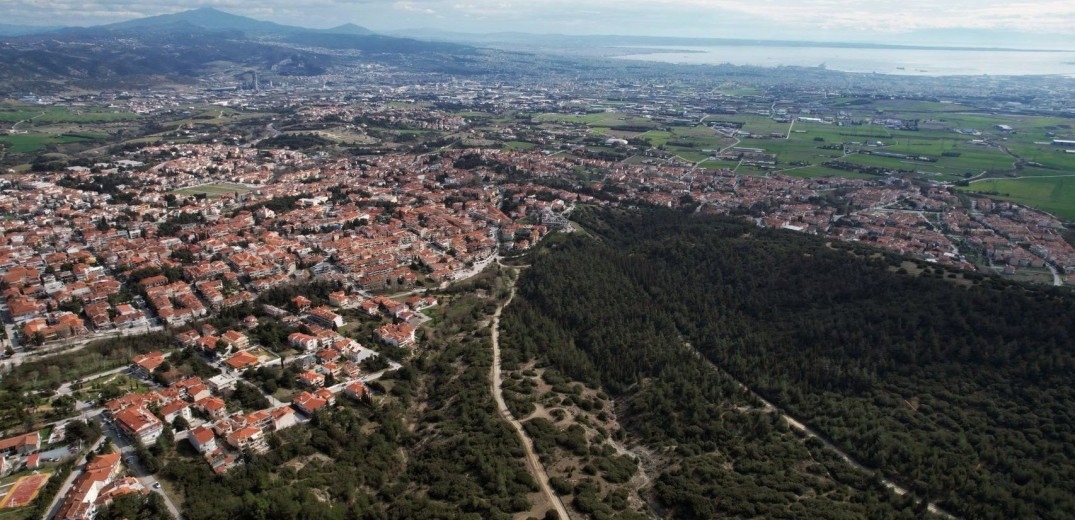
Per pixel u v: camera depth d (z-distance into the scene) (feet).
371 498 494.18
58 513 438.40
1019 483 548.72
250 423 567.59
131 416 551.59
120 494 454.40
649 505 508.12
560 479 510.17
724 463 579.48
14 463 499.51
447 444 559.79
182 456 528.22
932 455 585.22
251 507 438.81
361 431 587.27
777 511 484.74
